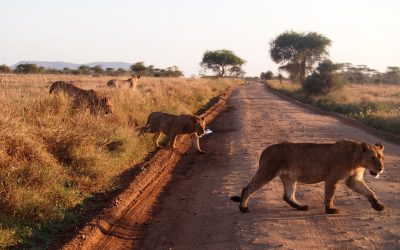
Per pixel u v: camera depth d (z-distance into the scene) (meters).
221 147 16.08
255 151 14.81
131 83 28.53
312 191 9.99
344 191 9.92
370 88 65.88
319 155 8.27
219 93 51.53
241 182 11.04
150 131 15.66
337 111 32.53
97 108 16.03
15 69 75.62
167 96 26.95
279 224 7.94
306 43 83.69
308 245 6.95
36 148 10.26
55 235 7.85
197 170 12.74
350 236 7.23
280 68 89.62
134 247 7.48
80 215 8.78
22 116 11.98
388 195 9.59
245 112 29.67
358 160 8.00
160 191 10.62
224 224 8.20
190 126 14.80
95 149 11.84
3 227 7.47
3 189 8.32
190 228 8.17
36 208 8.21
